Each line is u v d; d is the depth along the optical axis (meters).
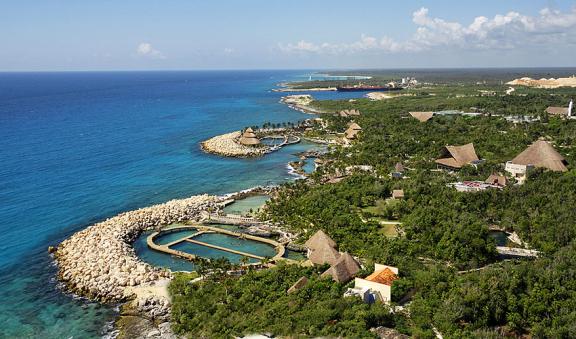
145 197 99.88
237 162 133.50
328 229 73.06
